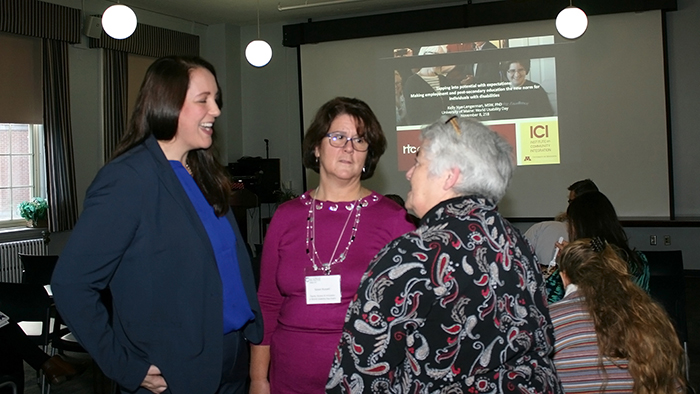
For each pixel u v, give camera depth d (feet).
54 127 20.92
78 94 22.18
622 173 23.09
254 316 5.75
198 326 4.78
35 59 20.40
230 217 5.75
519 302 3.77
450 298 3.58
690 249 22.97
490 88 24.44
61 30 20.79
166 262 4.70
